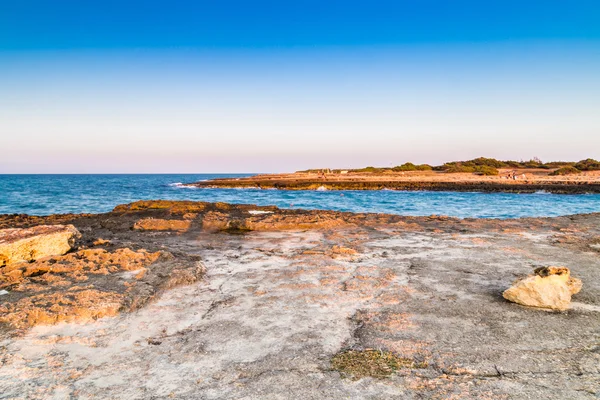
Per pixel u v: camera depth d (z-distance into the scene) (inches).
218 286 251.9
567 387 137.3
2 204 1317.7
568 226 497.4
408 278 267.4
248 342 173.9
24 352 165.5
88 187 2679.6
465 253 344.2
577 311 207.6
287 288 246.4
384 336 178.9
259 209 699.4
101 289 232.4
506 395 132.5
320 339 176.2
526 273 278.7
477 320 196.4
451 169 3560.5
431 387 137.6
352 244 384.8
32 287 236.1
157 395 134.8
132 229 490.3
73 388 139.6
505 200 1419.8
